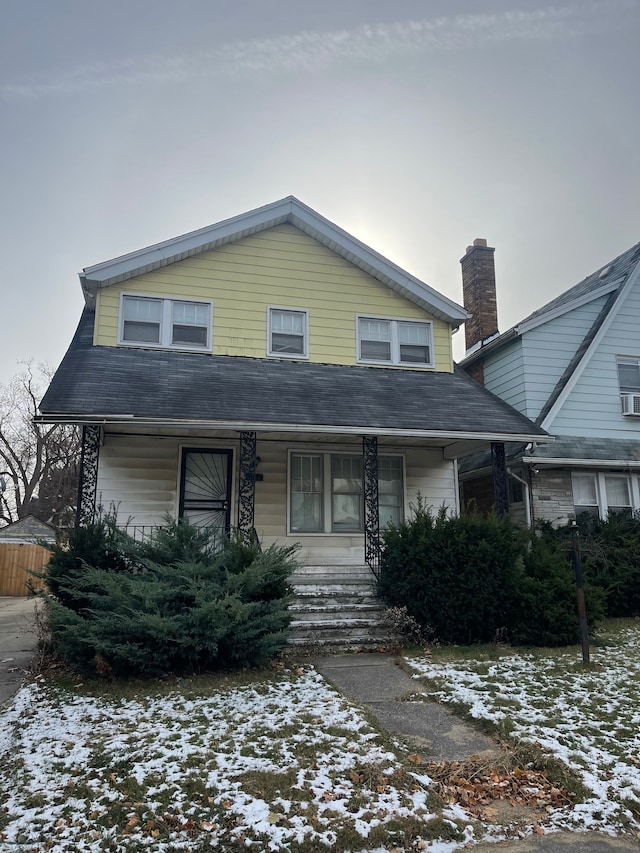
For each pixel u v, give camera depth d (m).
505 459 11.78
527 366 14.02
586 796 3.96
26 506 37.00
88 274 11.45
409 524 9.72
